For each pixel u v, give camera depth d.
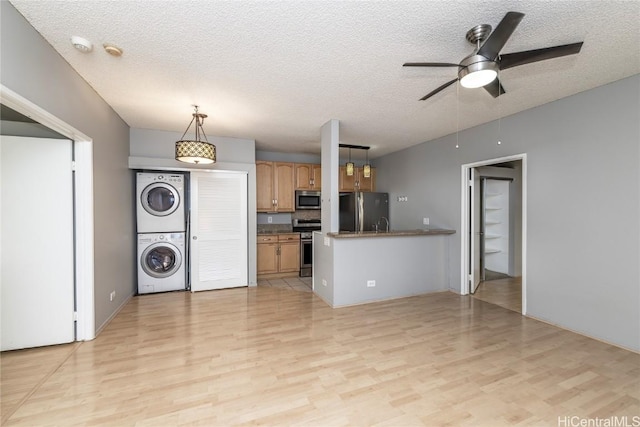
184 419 1.64
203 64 2.28
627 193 2.46
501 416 1.67
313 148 5.42
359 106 3.18
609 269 2.58
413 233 4.03
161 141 4.11
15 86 1.67
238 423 1.61
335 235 3.52
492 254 5.87
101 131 2.91
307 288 4.53
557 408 1.74
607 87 2.58
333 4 1.60
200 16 1.71
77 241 2.59
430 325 3.02
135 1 1.58
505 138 3.52
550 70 2.34
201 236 4.32
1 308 2.39
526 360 2.29
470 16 1.71
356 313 3.39
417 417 1.66
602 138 2.62
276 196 5.48
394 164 5.67
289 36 1.91
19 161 2.40
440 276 4.33
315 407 1.74
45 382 1.98
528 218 3.25
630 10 1.63
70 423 1.61
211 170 4.32
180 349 2.48
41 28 1.82
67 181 2.53
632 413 1.69
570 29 1.82
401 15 1.70
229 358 2.32
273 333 2.82
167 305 3.66
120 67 2.32
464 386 1.95
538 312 3.17
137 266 4.11
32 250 2.45
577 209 2.80
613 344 2.55
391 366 2.21
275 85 2.66
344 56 2.16
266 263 5.18
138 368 2.17
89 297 2.63
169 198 4.21
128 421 1.62
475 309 3.53
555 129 2.99
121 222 3.54
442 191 4.50
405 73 2.43
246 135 4.44
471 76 1.80
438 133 4.31
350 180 6.14
